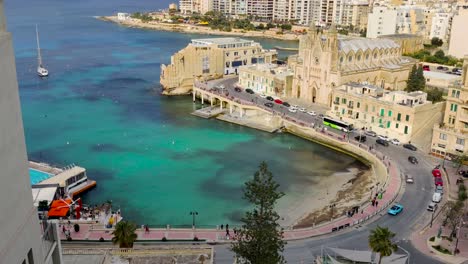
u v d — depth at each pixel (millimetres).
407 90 197250
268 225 68125
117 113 190875
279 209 111438
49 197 104125
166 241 91500
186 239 92438
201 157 145750
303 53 196875
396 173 125938
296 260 83438
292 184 126812
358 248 87750
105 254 67188
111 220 99312
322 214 107938
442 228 94750
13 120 35844
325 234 93812
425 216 101188
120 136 163625
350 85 171375
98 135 164125
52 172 122938
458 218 92562
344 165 141375
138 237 93000
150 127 174500
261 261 66438
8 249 33781
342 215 106062
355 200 115062
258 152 151125
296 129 167500
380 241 68250
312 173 134875
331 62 186000
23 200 37625
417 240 90125
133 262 68000
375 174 131625
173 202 115562
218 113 190750
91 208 108438
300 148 155375
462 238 91000
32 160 140000
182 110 197750
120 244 72250
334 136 155875
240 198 118000
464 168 127625
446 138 135625
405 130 149250
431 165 132000
